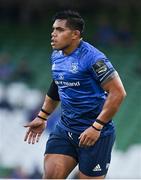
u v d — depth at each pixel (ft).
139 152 140.67
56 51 58.65
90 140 55.57
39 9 205.16
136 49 181.06
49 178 58.44
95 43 184.85
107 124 58.08
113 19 195.21
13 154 144.46
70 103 57.93
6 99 155.53
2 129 148.05
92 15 201.16
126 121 152.15
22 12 204.74
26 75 168.96
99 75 55.77
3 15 205.57
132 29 190.19
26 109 151.84
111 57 177.78
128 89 163.22
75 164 59.47
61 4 204.44
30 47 187.42
